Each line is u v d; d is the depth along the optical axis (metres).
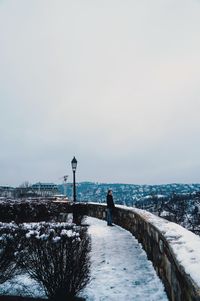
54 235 5.85
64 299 5.48
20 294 5.63
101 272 7.05
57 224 6.57
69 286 5.49
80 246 5.77
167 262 5.13
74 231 6.02
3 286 5.99
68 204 17.50
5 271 5.93
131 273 6.93
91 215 24.70
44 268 5.55
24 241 5.84
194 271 3.07
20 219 14.79
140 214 10.59
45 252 5.60
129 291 5.82
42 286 5.88
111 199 16.52
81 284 5.89
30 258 5.80
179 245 4.29
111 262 7.90
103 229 14.61
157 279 6.30
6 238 5.83
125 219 14.77
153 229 7.10
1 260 5.73
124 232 13.49
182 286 3.53
